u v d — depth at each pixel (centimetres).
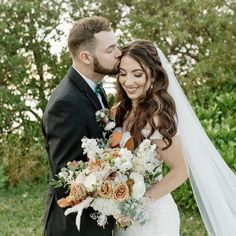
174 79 384
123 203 333
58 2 850
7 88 816
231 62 809
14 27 833
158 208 369
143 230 368
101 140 351
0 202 732
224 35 820
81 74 365
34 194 759
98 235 359
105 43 359
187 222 621
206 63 801
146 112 357
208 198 395
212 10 823
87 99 357
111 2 857
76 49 363
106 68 362
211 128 655
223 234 396
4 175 814
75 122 346
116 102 385
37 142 845
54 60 856
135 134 358
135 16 832
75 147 346
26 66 844
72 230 357
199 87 803
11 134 843
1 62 823
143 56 358
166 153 357
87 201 335
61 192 354
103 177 330
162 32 821
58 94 355
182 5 827
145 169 337
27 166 815
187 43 842
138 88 362
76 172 337
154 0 845
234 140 663
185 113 387
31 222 646
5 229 626
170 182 359
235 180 409
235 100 754
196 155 389
